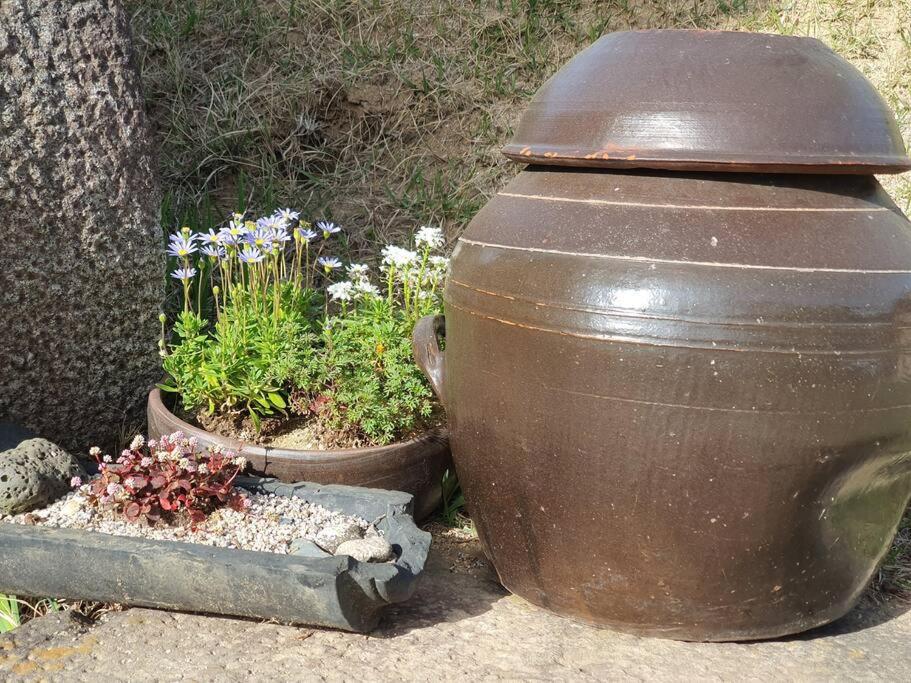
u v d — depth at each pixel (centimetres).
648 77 238
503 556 267
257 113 486
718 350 218
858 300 221
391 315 335
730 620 246
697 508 229
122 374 344
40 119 306
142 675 231
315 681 229
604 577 245
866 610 279
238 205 447
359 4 521
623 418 226
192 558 242
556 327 230
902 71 479
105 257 326
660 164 227
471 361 253
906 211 436
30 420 328
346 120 495
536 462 242
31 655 238
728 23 510
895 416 228
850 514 242
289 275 436
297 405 319
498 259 245
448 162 484
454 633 254
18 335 315
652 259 224
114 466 285
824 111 232
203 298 405
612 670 238
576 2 521
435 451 313
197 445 300
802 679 237
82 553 247
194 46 505
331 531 270
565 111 247
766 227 225
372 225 462
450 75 503
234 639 248
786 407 220
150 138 339
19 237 306
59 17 311
